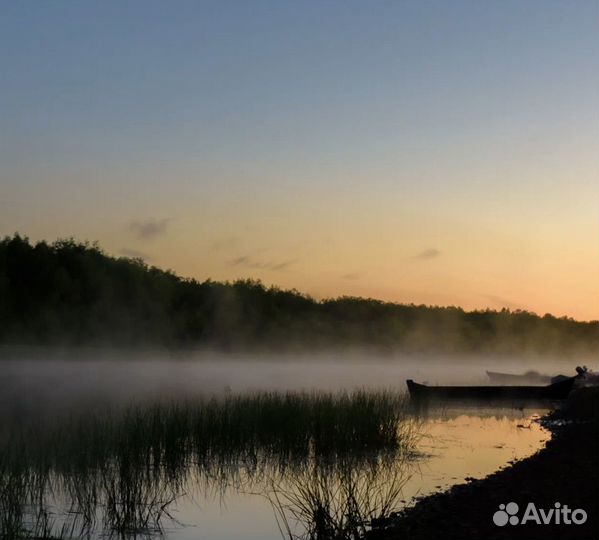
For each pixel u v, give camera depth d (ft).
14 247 266.16
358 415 62.28
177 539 34.96
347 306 427.33
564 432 70.13
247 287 377.30
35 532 35.63
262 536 35.35
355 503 35.81
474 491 40.88
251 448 55.77
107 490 40.42
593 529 30.09
